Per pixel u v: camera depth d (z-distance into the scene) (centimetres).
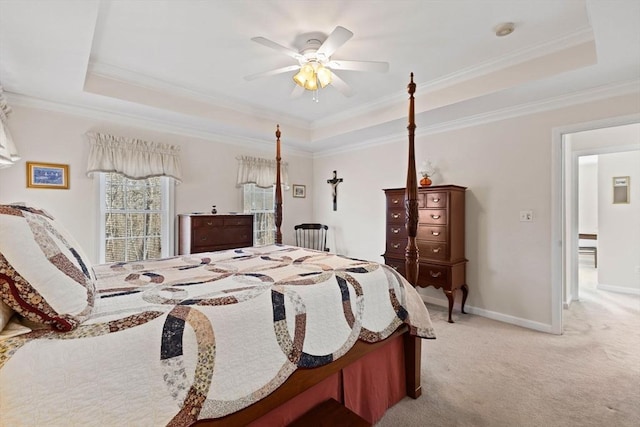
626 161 443
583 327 316
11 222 97
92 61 277
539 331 307
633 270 439
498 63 278
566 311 366
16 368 81
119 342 95
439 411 185
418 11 210
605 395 199
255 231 484
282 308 136
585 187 714
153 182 388
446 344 276
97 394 88
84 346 91
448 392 204
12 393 78
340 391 166
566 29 230
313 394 153
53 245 108
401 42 249
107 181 353
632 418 177
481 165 351
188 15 212
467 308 363
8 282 89
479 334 299
